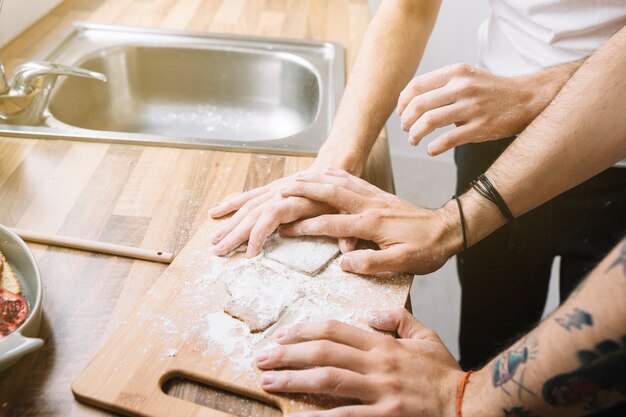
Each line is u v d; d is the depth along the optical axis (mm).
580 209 1029
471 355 1354
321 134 966
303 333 581
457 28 1817
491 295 1247
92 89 1186
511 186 710
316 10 1433
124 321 606
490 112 750
